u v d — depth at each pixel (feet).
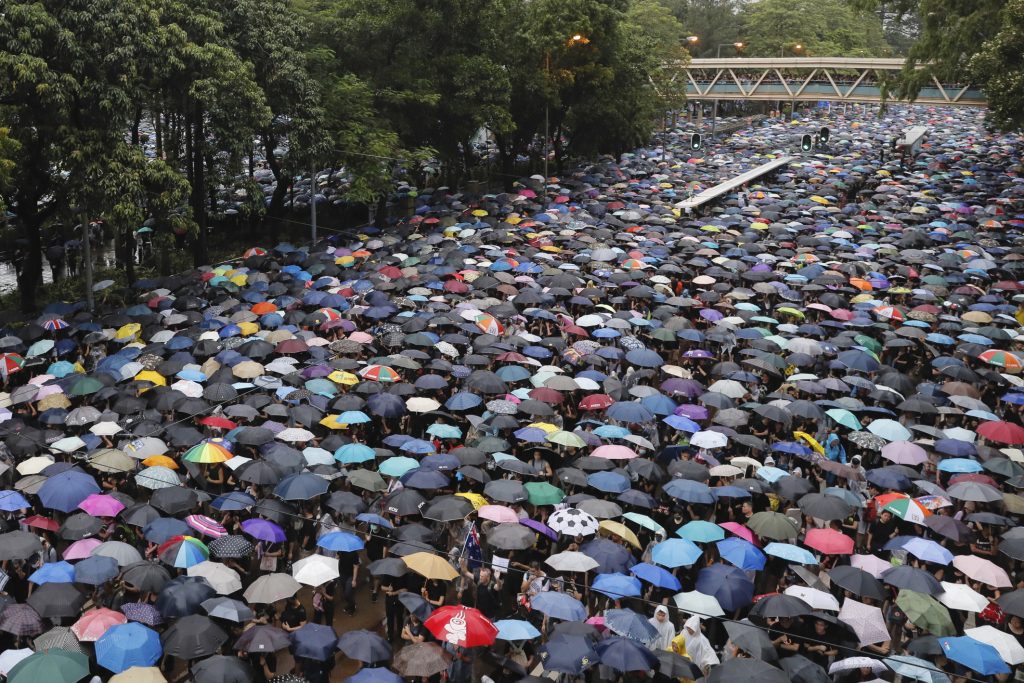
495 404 68.59
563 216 145.38
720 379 77.56
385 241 127.65
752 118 392.68
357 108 139.13
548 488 55.98
